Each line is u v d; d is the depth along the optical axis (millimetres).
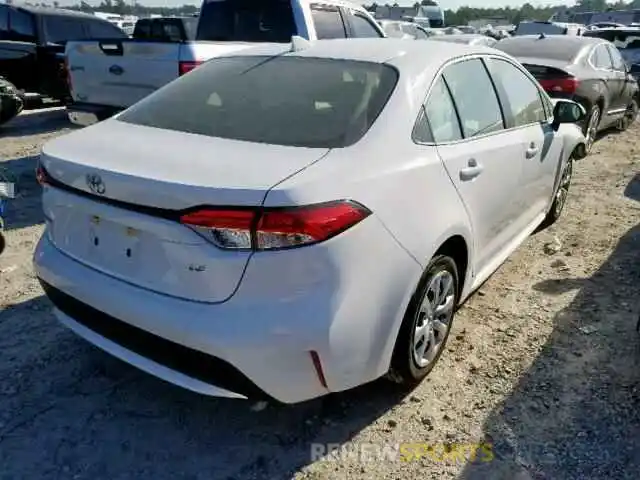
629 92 10000
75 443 2584
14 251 4496
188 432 2674
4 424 2672
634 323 3627
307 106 2732
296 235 2094
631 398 2926
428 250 2607
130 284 2379
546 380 3070
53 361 3137
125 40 6090
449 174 2840
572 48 8438
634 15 41531
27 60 10422
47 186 2637
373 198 2336
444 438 2662
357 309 2285
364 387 2982
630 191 6520
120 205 2299
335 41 3408
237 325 2145
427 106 2859
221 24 7586
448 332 3117
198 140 2551
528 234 4410
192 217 2113
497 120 3561
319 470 2479
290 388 2270
